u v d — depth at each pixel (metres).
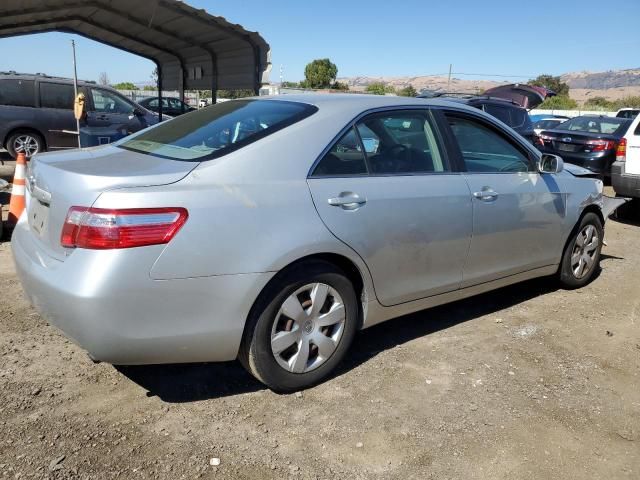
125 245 2.57
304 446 2.81
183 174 2.80
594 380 3.60
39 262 2.85
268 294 2.99
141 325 2.66
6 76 11.55
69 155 3.41
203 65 13.09
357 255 3.29
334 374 3.52
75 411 2.98
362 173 3.41
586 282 5.36
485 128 4.28
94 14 11.70
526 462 2.78
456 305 4.79
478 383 3.48
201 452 2.71
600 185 5.21
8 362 3.42
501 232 4.16
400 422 3.04
